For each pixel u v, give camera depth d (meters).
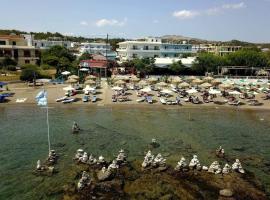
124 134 40.94
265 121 49.25
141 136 40.19
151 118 49.31
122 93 63.22
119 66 98.69
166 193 25.22
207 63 96.44
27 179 27.84
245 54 100.94
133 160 32.09
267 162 32.59
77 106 55.84
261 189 26.44
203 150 35.66
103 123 46.00
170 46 117.88
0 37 99.38
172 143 37.78
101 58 105.50
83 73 84.62
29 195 25.27
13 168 30.12
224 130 43.84
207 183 27.05
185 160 32.09
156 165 30.05
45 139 38.56
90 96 61.94
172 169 29.78
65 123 45.75
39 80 73.81
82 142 37.62
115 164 29.75
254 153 35.19
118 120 47.72
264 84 76.44
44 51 109.94
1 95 58.19
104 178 27.11
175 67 94.06
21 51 97.31
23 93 63.31
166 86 65.50
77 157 31.78
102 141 38.09
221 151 34.09
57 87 69.50
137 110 54.12
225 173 29.09
